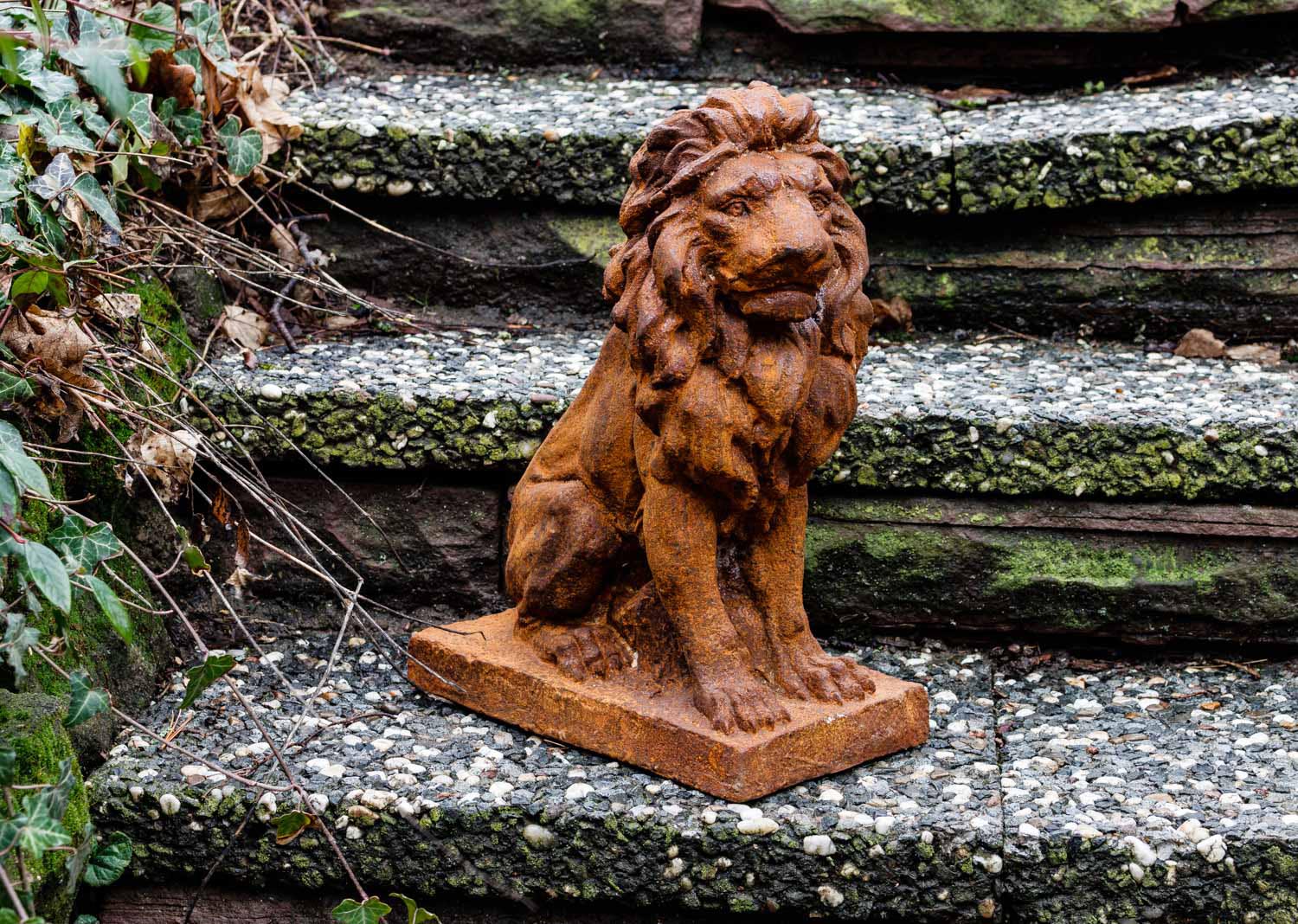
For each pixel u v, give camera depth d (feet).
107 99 5.63
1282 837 5.95
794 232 5.61
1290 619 7.55
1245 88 9.50
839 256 6.11
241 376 7.88
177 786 6.33
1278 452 7.45
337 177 8.91
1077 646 7.82
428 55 10.23
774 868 6.03
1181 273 8.86
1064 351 8.82
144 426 7.41
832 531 7.72
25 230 6.94
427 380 7.90
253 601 7.95
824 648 7.77
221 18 9.37
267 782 6.35
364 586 7.98
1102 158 8.66
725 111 5.83
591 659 6.66
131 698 7.07
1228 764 6.63
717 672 6.26
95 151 7.45
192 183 8.75
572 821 6.10
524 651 6.93
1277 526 7.50
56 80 7.04
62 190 6.79
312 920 6.43
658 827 6.04
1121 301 8.94
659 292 5.87
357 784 6.33
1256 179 8.65
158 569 7.73
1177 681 7.53
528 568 6.79
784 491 6.25
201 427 7.72
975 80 10.12
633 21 10.14
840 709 6.37
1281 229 8.86
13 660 5.57
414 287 9.18
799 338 5.94
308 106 9.19
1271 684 7.45
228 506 7.73
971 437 7.56
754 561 6.51
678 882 6.08
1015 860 6.00
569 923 6.29
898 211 8.82
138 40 8.13
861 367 8.39
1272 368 8.59
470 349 8.57
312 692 6.75
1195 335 8.81
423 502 7.94
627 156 8.84
